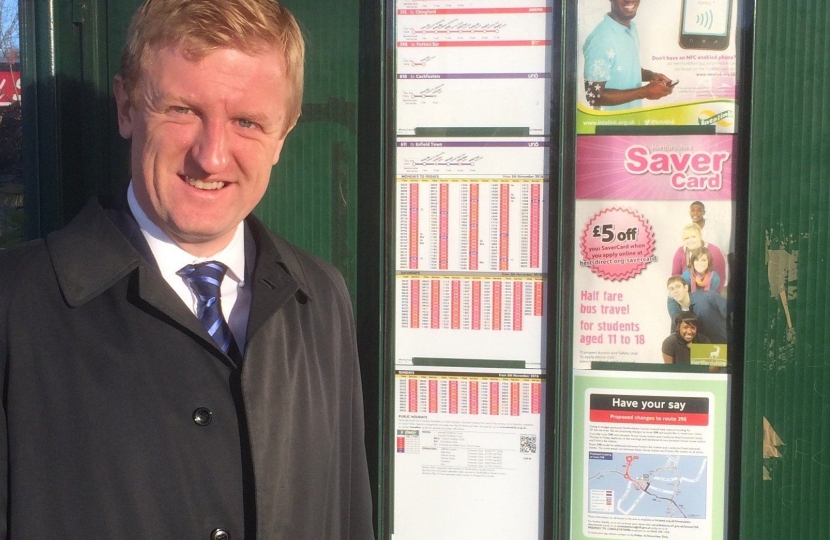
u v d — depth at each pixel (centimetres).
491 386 225
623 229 219
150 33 130
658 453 221
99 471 125
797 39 212
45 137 221
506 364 224
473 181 222
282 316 153
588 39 217
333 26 223
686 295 218
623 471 222
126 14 224
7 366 126
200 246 145
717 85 214
